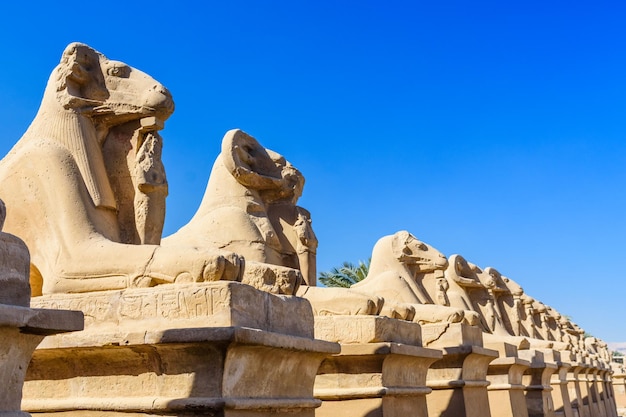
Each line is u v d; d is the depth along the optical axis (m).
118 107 5.52
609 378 23.97
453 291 13.07
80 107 5.47
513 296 15.63
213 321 4.26
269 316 4.63
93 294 4.66
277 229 7.95
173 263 4.53
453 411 8.38
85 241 4.91
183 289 4.39
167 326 4.36
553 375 14.38
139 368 4.43
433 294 10.94
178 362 4.30
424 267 10.96
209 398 4.15
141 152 5.55
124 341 4.29
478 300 13.73
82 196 5.13
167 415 4.25
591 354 21.75
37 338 3.07
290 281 5.23
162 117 5.59
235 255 4.51
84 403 4.48
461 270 13.45
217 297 4.29
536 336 16.47
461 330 8.63
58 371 4.65
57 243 4.96
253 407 4.37
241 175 7.53
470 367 8.74
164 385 4.34
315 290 6.86
